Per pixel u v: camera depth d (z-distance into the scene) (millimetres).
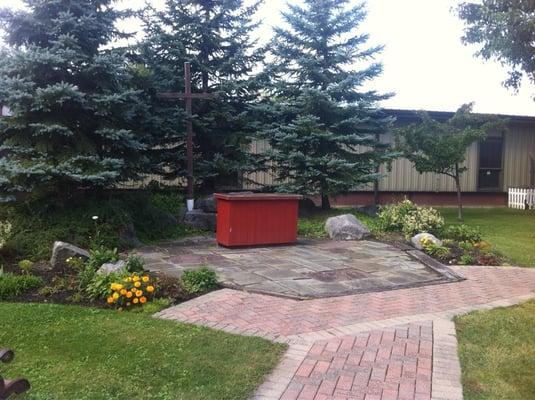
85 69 7754
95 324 4227
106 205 8016
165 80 10445
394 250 8156
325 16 11273
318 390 3154
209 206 10547
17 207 7664
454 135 12172
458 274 6602
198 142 11648
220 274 6199
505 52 11516
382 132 12391
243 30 11344
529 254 8109
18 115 7488
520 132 17641
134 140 8492
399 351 3812
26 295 5027
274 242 8492
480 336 4188
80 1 8008
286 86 11500
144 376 3289
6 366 3393
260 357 3609
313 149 11500
